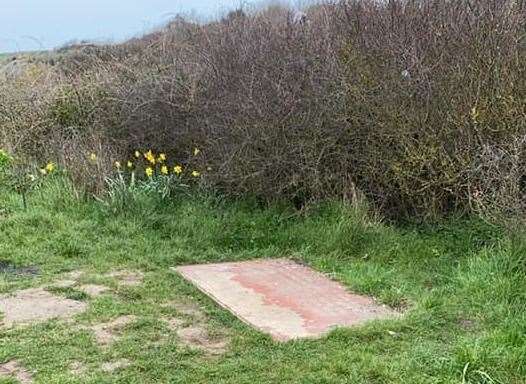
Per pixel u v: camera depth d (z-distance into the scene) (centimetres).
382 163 656
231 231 663
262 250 628
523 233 531
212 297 511
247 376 386
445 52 643
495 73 617
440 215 651
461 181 621
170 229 671
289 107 675
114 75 908
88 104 912
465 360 385
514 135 578
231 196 733
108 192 730
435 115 625
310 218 671
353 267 570
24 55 1219
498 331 424
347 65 675
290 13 849
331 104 673
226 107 714
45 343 425
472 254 569
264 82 696
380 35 680
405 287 521
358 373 386
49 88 966
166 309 485
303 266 588
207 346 427
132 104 825
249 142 689
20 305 493
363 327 445
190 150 776
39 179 800
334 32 728
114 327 453
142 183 754
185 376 385
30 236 648
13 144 898
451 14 670
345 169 681
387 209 679
